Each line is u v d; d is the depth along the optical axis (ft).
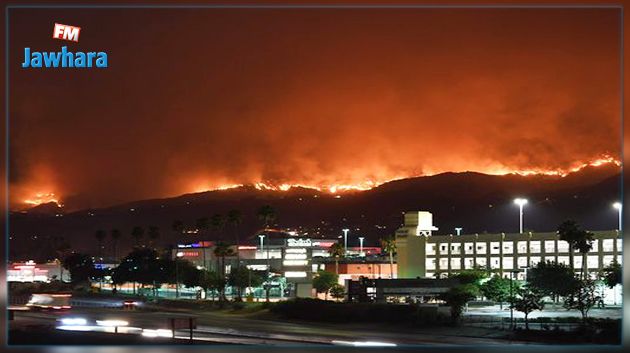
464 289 521.65
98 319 443.73
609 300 580.30
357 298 577.43
